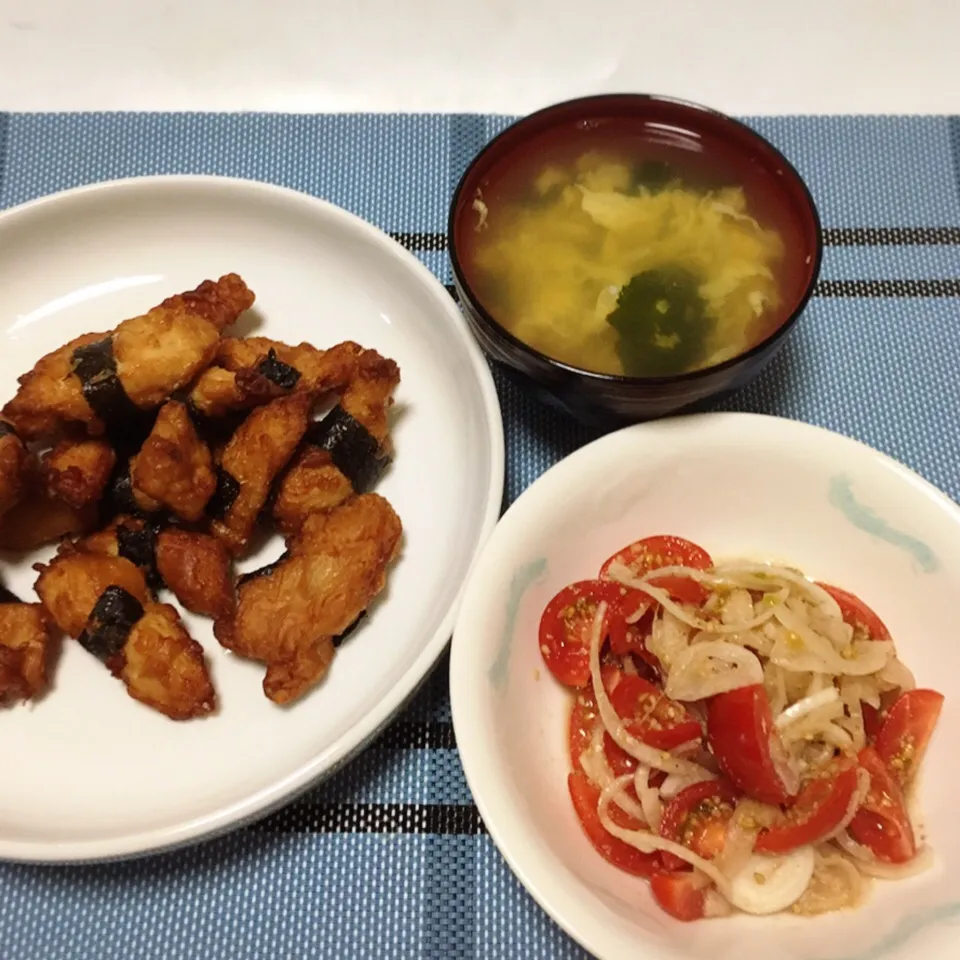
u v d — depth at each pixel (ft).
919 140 1.47
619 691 1.06
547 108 1.22
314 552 1.12
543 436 1.28
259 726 1.10
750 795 1.00
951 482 1.24
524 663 1.06
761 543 1.16
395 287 1.32
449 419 1.27
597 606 1.09
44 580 1.13
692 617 1.08
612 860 1.00
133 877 1.05
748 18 1.56
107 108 1.50
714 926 0.95
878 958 0.88
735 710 1.01
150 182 1.33
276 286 1.36
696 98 1.50
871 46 1.54
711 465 1.12
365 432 1.20
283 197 1.32
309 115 1.49
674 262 1.21
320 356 1.24
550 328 1.17
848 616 1.09
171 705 1.08
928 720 1.04
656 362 1.15
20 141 1.47
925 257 1.39
